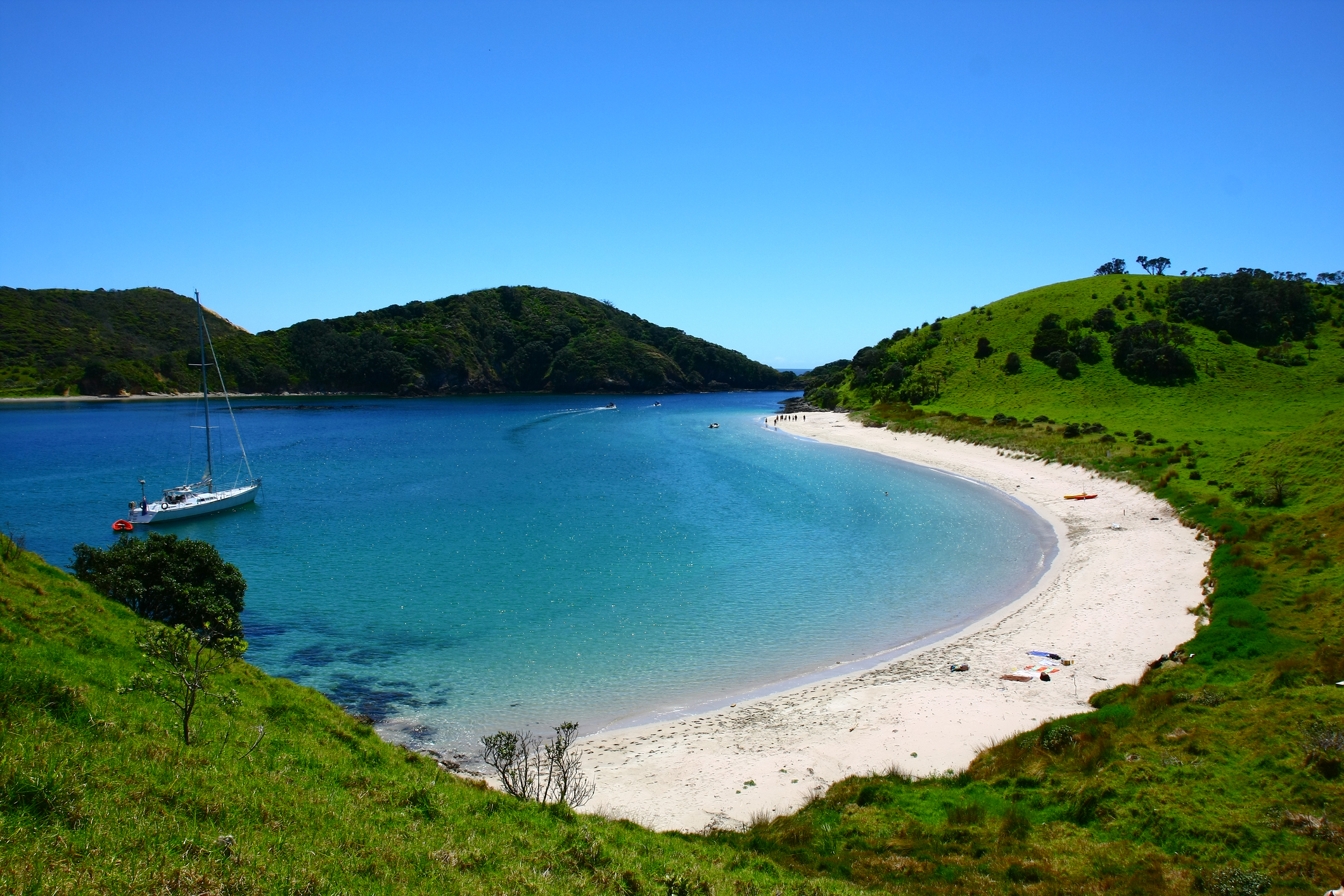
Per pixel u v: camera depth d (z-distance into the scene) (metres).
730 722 25.00
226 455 96.50
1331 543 35.12
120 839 9.69
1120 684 25.72
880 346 161.62
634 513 59.19
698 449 102.44
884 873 15.54
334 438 116.88
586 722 25.45
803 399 178.62
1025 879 15.05
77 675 14.45
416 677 29.11
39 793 9.99
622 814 19.23
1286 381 109.06
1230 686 22.88
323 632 33.75
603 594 38.94
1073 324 130.12
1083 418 93.50
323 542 50.19
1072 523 52.84
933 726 23.67
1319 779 16.72
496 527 54.69
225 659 17.70
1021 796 18.72
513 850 13.30
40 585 18.55
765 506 61.84
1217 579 34.31
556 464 88.50
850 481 73.75
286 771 14.07
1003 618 34.44
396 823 13.32
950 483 71.44
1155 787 17.55
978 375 124.62
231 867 9.89
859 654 31.09
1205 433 76.19
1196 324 129.75
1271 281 134.38
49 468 84.56
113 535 52.72
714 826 18.47
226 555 47.00
